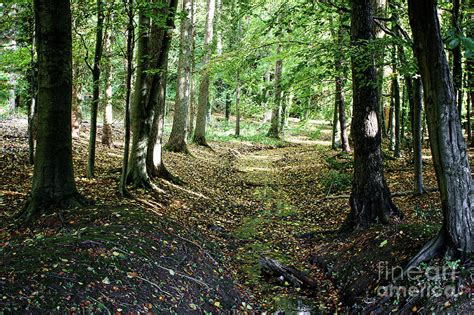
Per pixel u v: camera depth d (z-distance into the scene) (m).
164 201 9.30
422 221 7.43
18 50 10.77
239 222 9.91
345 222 8.02
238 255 7.68
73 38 10.97
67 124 6.74
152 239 6.05
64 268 4.43
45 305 3.78
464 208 4.82
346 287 6.05
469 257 4.73
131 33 7.82
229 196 12.42
